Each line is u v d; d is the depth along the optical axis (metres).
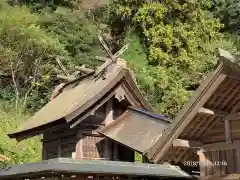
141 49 21.75
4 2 22.28
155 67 21.03
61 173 7.93
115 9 23.58
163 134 8.04
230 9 25.94
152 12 22.41
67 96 13.25
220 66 7.32
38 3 25.19
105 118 12.03
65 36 22.55
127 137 10.86
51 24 22.89
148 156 8.16
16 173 8.88
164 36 22.02
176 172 9.20
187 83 21.14
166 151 8.12
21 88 20.97
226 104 7.93
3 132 17.14
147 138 10.50
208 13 25.36
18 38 19.89
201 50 22.78
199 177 8.48
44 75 20.61
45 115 12.54
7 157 14.45
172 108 19.58
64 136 11.82
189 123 7.95
